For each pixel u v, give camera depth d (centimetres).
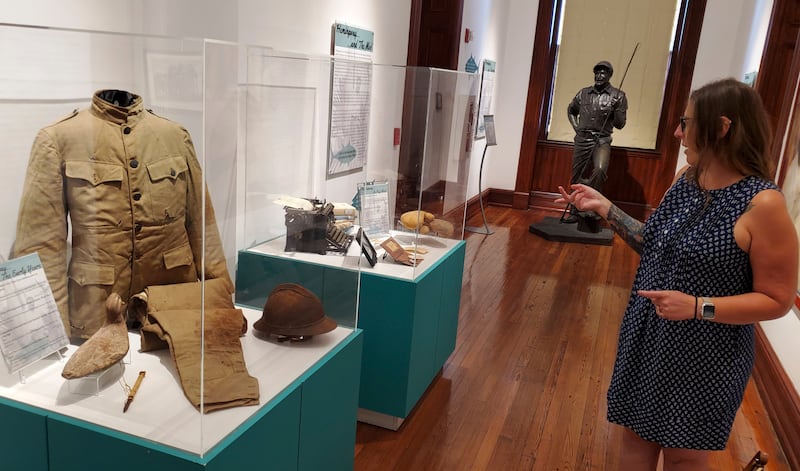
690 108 148
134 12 192
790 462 250
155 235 131
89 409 129
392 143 246
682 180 160
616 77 744
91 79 129
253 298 148
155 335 140
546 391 299
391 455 238
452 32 521
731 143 141
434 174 256
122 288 137
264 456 138
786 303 138
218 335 129
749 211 139
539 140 780
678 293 143
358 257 190
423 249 264
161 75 121
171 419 123
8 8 154
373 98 243
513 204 787
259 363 152
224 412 129
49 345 138
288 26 280
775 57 485
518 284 470
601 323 397
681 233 151
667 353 154
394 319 242
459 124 280
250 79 138
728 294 146
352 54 351
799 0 466
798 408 257
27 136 132
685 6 697
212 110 118
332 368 167
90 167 129
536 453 246
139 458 122
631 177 748
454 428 260
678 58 706
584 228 629
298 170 172
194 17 217
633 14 721
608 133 630
